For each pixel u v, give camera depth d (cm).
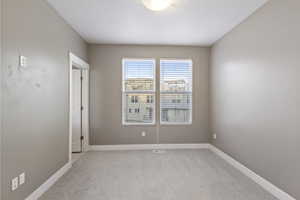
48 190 271
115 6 290
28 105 230
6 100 194
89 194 260
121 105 490
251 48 314
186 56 501
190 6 290
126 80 498
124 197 252
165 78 503
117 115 490
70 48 367
